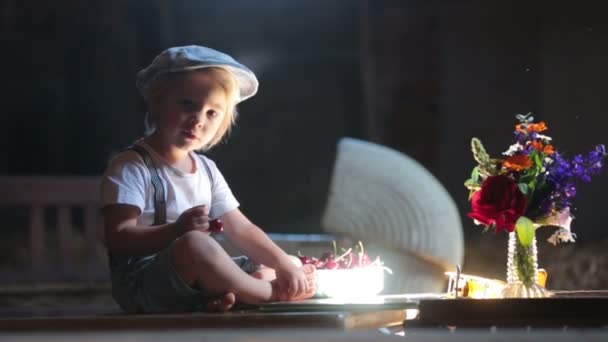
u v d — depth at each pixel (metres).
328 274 3.81
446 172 10.48
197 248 3.45
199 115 3.74
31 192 8.33
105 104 14.66
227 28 15.41
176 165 3.87
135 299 3.60
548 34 9.63
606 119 9.20
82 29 14.49
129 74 14.71
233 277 3.48
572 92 9.43
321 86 15.55
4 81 14.63
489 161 3.76
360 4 11.52
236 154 15.56
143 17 14.62
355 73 15.40
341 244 5.80
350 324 3.32
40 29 14.44
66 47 14.59
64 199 8.45
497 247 8.84
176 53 3.79
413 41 11.07
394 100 11.17
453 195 10.36
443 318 3.36
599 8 9.25
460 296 3.84
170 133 3.77
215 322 3.26
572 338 2.67
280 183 15.41
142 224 3.75
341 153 5.70
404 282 5.53
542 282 3.86
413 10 11.06
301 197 15.30
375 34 11.32
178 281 3.47
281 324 3.26
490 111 10.23
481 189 3.63
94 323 3.29
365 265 3.97
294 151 15.54
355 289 3.83
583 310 3.39
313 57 15.50
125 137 14.74
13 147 14.84
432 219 5.52
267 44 15.51
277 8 15.38
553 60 9.60
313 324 3.26
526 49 10.04
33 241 8.35
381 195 5.59
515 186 3.58
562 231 3.71
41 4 14.27
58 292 7.79
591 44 9.32
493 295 3.74
